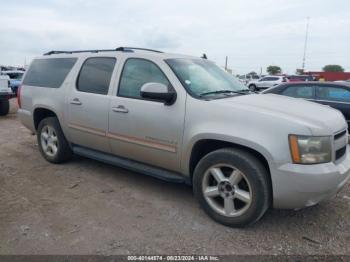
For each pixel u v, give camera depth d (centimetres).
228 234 339
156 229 348
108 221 364
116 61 463
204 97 379
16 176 502
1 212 382
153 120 399
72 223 359
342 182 335
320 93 832
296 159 311
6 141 739
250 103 362
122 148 445
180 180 396
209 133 351
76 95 495
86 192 443
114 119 441
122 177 501
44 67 575
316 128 314
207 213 369
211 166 357
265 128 324
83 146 514
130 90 435
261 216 337
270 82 3031
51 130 554
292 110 346
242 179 341
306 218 374
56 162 556
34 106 567
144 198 425
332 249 315
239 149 346
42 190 448
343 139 356
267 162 322
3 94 1145
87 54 511
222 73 472
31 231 341
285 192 317
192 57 466
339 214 385
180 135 378
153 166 427
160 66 412
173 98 386
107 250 310
